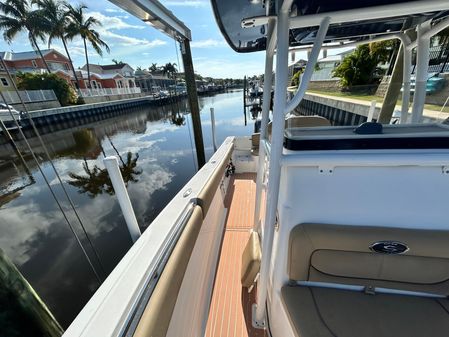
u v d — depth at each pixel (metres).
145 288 0.82
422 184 0.83
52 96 17.62
